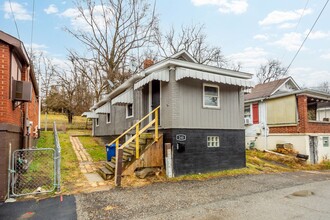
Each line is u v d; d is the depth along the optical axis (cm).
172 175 848
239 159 1050
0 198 556
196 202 571
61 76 2859
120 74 2517
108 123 1783
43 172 793
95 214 488
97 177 803
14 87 650
